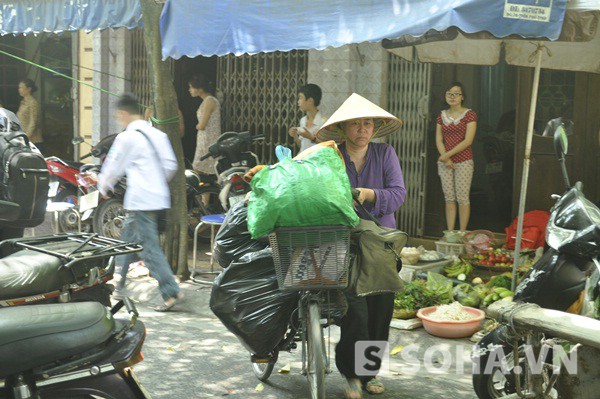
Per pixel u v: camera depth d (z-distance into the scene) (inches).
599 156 392.2
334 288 186.1
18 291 176.2
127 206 313.1
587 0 238.5
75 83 568.7
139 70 534.3
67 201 462.9
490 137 439.2
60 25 381.7
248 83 478.0
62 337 137.9
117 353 144.1
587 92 393.4
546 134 268.8
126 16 362.9
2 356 133.9
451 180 399.9
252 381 237.9
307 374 192.9
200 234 458.6
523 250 353.4
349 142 221.9
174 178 358.0
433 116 424.8
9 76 647.8
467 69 430.3
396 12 264.8
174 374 242.7
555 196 187.3
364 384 229.5
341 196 182.2
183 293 322.3
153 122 359.9
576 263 174.9
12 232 322.7
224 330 292.7
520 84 407.8
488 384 189.8
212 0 305.7
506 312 150.7
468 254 366.6
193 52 311.3
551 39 241.3
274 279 201.2
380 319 223.0
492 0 243.9
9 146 313.1
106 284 201.8
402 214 428.5
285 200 179.8
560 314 146.3
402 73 418.6
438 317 281.9
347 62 421.7
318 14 282.4
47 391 141.7
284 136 466.0
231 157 422.0
